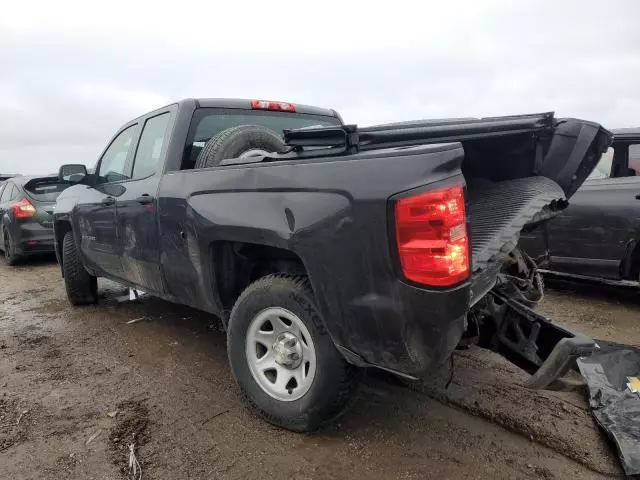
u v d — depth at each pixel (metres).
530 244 5.36
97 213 4.36
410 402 2.96
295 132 2.34
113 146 4.62
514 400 2.95
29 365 3.71
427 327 2.03
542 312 4.76
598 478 2.24
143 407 2.97
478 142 3.08
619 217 4.71
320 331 2.40
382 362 2.18
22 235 8.32
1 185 10.15
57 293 6.29
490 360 3.54
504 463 2.36
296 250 2.33
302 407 2.52
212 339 4.19
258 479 2.27
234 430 2.69
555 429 2.63
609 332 4.16
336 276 2.20
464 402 2.94
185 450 2.51
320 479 2.27
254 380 2.75
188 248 3.04
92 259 4.71
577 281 5.23
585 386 2.32
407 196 1.97
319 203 2.23
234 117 3.79
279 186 2.43
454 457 2.41
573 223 5.01
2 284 7.12
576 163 3.14
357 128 2.18
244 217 2.57
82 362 3.74
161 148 3.58
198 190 2.93
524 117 3.06
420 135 2.42
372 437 2.59
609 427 2.52
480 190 3.18
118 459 2.45
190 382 3.32
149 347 4.02
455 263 1.99
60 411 2.95
